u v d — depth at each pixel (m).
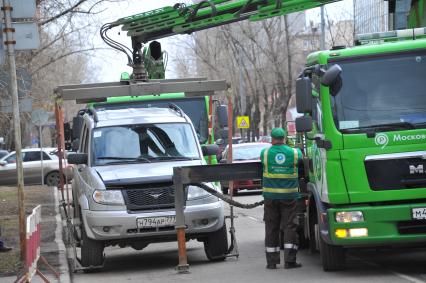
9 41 13.51
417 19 15.41
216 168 13.78
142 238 14.41
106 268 15.44
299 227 15.53
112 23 17.70
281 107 61.91
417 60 12.59
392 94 12.47
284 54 66.81
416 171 12.15
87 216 14.40
